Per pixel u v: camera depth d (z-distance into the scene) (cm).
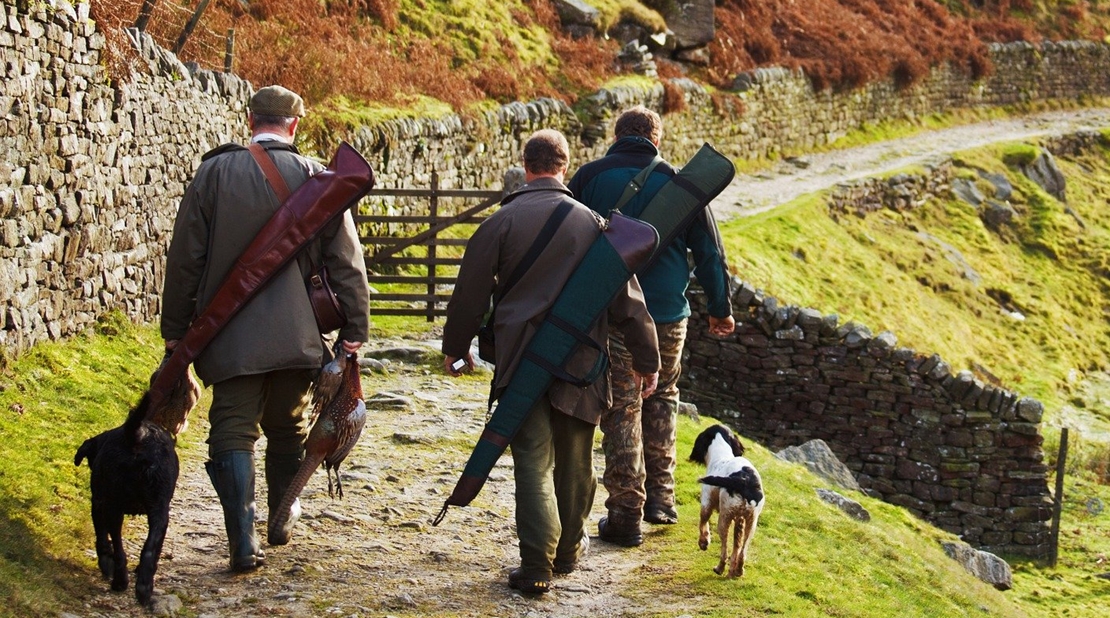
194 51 1466
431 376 1046
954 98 3925
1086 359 2677
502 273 511
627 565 575
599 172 610
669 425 645
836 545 723
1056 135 3816
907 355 1418
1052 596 1256
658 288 609
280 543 540
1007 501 1401
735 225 2275
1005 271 2909
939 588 750
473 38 2369
